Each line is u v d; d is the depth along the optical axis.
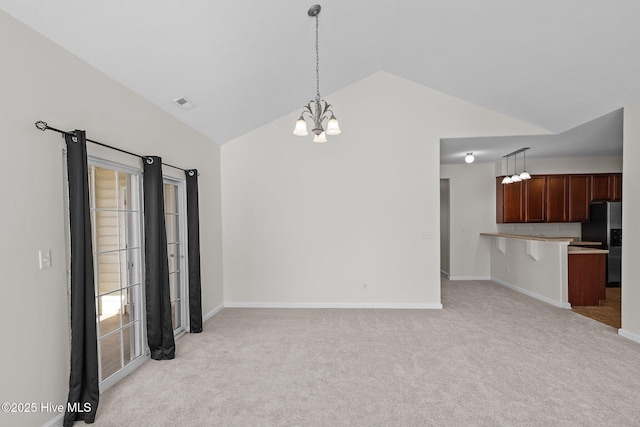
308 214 5.09
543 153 6.21
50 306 2.19
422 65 4.37
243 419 2.28
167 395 2.59
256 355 3.33
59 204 2.27
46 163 2.17
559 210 6.74
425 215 4.97
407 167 4.99
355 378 2.82
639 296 3.53
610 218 6.27
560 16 2.73
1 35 1.88
